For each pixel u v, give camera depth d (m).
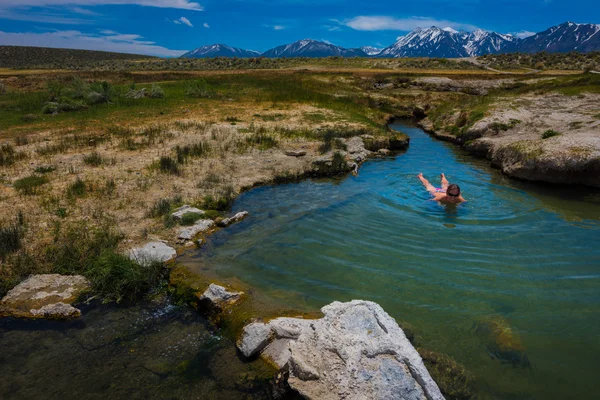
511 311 5.15
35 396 3.81
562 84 24.00
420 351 4.35
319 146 14.47
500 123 17.08
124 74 39.84
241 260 6.48
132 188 9.53
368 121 21.59
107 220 7.68
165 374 4.14
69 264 6.07
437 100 32.62
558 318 5.00
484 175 12.57
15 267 5.93
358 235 7.55
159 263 6.16
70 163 11.45
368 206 9.23
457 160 14.84
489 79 40.81
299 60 93.50
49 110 20.36
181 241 7.04
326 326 4.13
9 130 16.12
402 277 6.00
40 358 4.34
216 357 4.40
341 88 34.88
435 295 5.51
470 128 17.61
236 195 9.70
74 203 8.46
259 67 77.62
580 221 8.39
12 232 6.79
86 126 17.09
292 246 7.04
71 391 3.89
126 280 5.59
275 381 3.92
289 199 9.62
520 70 75.06
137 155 12.54
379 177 11.96
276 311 5.02
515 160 12.45
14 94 25.89
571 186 11.23
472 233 7.72
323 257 6.63
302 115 21.64
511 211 9.04
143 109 21.83
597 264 6.43
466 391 3.86
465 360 4.27
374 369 3.57
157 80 36.94
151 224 7.61
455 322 4.91
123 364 4.28
